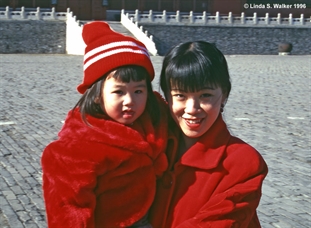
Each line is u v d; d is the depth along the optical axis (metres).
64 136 2.93
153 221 3.01
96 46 2.99
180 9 64.62
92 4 61.72
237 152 2.93
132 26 51.12
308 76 27.69
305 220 6.71
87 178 2.79
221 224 2.77
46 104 16.69
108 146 2.85
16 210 6.97
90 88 3.03
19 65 33.06
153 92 3.14
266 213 6.94
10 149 10.59
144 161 2.92
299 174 8.91
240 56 47.78
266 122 14.07
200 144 2.99
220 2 64.94
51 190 2.83
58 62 36.50
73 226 2.75
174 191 3.00
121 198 2.92
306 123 14.05
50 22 51.31
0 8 57.16
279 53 51.03
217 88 2.94
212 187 2.90
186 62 2.89
